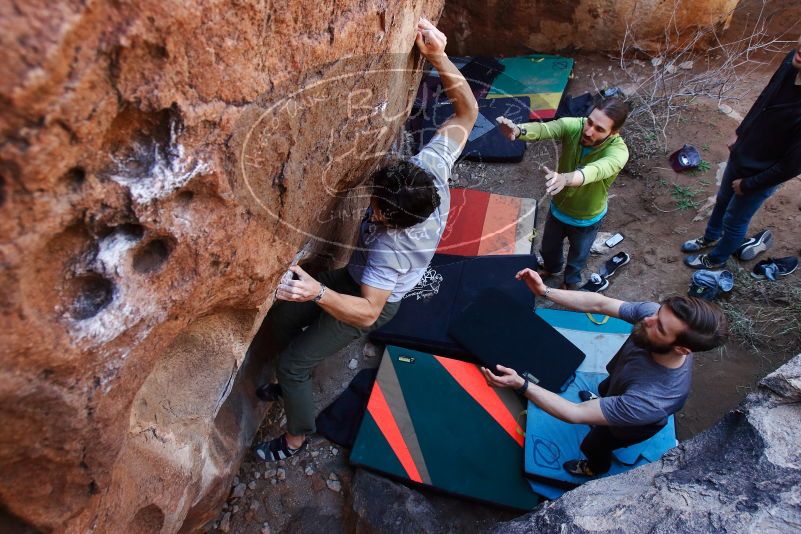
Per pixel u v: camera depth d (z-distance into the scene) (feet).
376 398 10.05
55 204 3.14
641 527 6.18
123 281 3.85
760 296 11.50
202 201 4.19
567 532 6.49
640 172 13.98
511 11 16.93
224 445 8.17
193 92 3.63
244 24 3.77
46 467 4.05
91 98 3.01
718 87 15.29
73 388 3.78
